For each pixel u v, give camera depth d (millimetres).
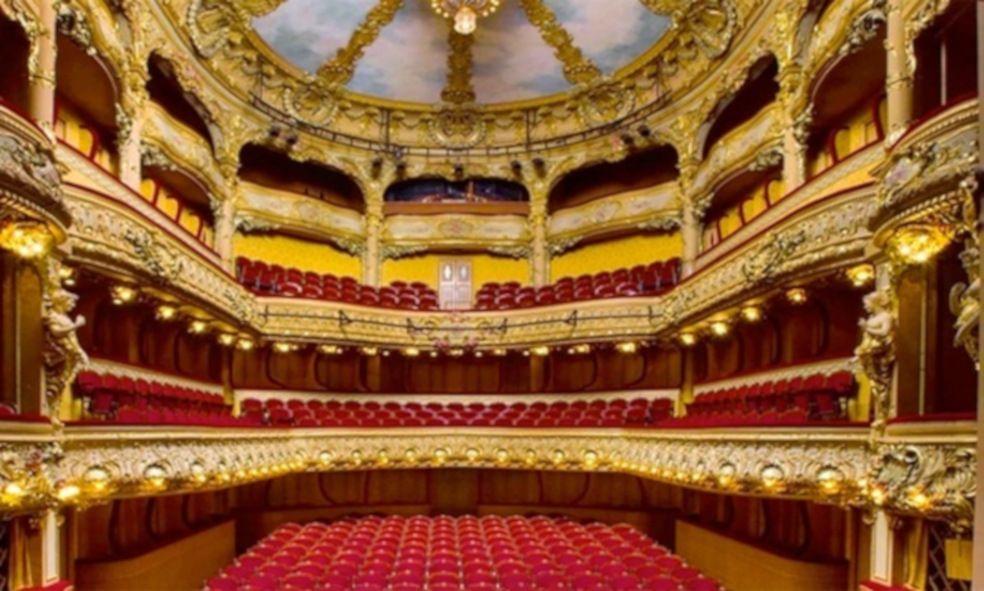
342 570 7875
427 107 16109
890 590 5898
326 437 11867
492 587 7246
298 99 14953
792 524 9156
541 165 15953
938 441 5148
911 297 5988
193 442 8133
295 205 15078
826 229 7082
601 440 11617
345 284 14992
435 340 13953
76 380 7246
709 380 11844
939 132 5137
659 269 14008
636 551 9398
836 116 10102
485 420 13219
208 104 12789
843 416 7543
